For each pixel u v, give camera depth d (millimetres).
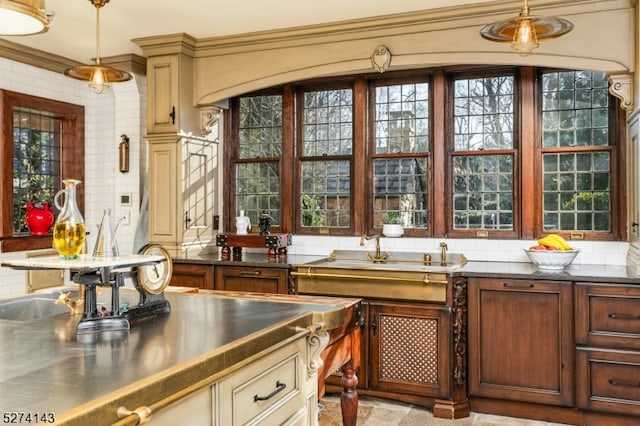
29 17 1901
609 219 3938
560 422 3385
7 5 1734
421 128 4449
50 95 4969
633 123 3572
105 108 5316
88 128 5363
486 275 3490
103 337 1617
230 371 1460
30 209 4035
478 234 4234
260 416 1657
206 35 4492
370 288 3723
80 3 3756
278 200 4949
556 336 3338
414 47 4000
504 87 4223
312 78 4727
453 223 4359
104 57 5004
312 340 2029
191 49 4641
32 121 4906
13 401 1062
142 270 1920
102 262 1766
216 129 5031
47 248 5020
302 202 4840
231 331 1691
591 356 3246
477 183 4297
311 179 4816
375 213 4582
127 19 4074
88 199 5336
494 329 3486
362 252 4516
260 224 4617
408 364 3643
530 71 4082
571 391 3305
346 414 2639
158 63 4602
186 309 2096
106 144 5312
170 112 4559
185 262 4336
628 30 3510
